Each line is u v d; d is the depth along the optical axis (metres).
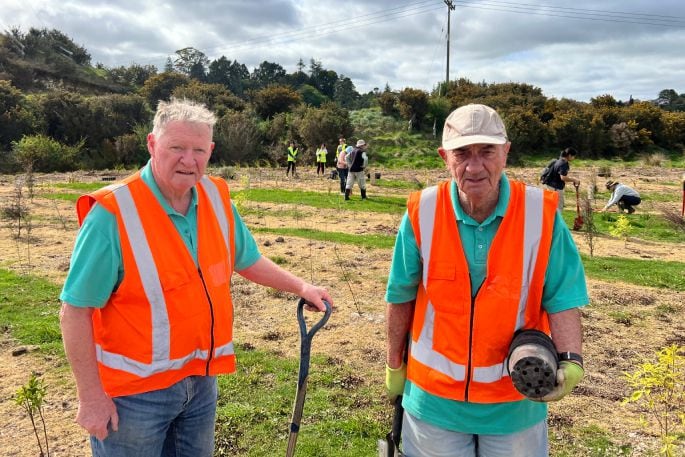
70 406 4.64
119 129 40.00
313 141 39.00
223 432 4.24
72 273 2.31
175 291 2.45
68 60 62.81
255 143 39.31
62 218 13.35
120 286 2.39
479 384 2.39
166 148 2.36
